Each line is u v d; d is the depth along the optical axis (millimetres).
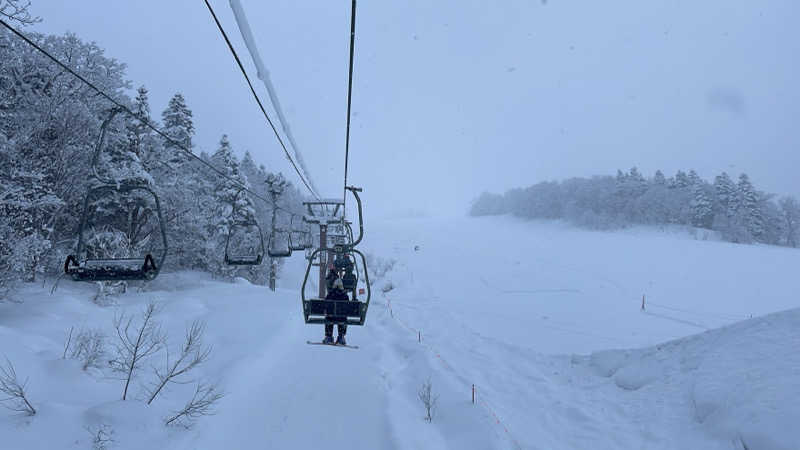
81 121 18516
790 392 6449
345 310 7855
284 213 50906
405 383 11039
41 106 17281
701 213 79875
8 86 16797
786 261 53125
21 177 16109
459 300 33312
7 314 11656
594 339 20500
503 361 13711
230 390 8219
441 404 9445
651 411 8398
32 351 7645
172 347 10344
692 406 7930
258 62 3789
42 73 18312
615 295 36281
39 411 5621
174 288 26094
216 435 6648
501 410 9078
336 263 9086
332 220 18156
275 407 8180
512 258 56906
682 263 52250
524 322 24719
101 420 5766
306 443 7008
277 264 41656
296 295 26531
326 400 8758
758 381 7199
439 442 7766
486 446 7301
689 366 9312
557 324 24469
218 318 14914
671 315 28547
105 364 8039
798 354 7500
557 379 11656
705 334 10148
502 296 35750
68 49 18797
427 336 17922
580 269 48969
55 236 19625
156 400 7004
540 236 78188
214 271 32875
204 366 9320
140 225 22469
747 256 56594
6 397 5828
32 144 17109
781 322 8820
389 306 27531
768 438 5828
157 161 25125
